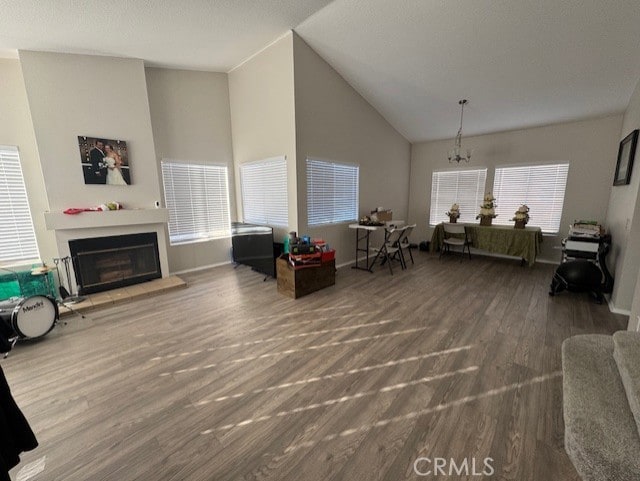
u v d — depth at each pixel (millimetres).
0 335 2127
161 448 1431
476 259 5391
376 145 5320
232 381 1934
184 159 4359
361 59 3863
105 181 3457
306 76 3770
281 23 3248
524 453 1377
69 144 3197
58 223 3107
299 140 3834
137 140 3646
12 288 3002
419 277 4223
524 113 4512
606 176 4445
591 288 3178
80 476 1293
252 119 4379
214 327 2695
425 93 4371
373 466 1323
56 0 2277
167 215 3867
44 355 2256
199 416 1635
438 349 2291
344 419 1600
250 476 1284
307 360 2164
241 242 4613
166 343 2420
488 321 2771
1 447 1030
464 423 1559
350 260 5109
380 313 2975
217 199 4816
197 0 2574
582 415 1160
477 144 5645
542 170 5012
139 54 3459
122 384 1910
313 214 4266
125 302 3283
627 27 2680
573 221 4805
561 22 2764
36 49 2924
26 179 3182
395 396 1773
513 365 2070
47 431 1535
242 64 4332
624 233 3051
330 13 3102
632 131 3377
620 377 1379
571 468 1298
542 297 3389
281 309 3092
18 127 3102
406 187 6547
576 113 4332
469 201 5914
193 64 4082
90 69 3260
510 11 2748
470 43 3219
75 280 3307
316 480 1262
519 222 4883
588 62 3197
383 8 2965
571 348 1647
